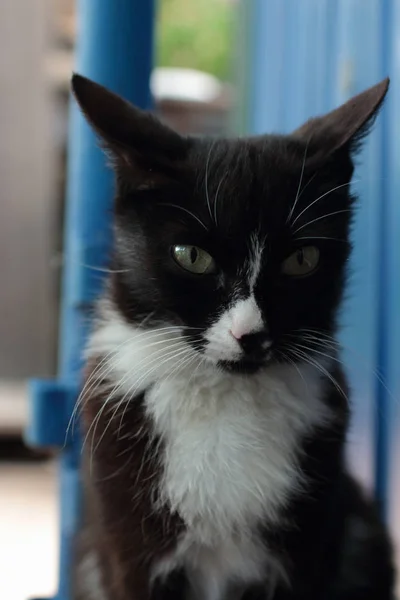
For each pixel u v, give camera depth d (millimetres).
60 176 818
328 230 416
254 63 699
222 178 406
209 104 802
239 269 402
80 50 496
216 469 415
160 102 758
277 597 433
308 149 420
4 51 794
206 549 423
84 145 493
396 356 484
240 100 748
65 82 807
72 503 495
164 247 410
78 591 473
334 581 442
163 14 885
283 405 423
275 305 405
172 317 417
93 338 447
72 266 503
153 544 418
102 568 438
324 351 429
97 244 492
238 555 425
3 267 825
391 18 490
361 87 513
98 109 406
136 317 427
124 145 407
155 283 415
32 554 602
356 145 428
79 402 446
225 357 406
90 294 493
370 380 502
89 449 426
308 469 419
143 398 422
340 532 437
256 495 415
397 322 483
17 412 823
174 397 420
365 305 503
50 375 845
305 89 584
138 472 416
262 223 401
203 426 418
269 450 418
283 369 423
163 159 410
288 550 422
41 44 800
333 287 427
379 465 498
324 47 555
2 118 804
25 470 779
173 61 889
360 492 484
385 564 481
